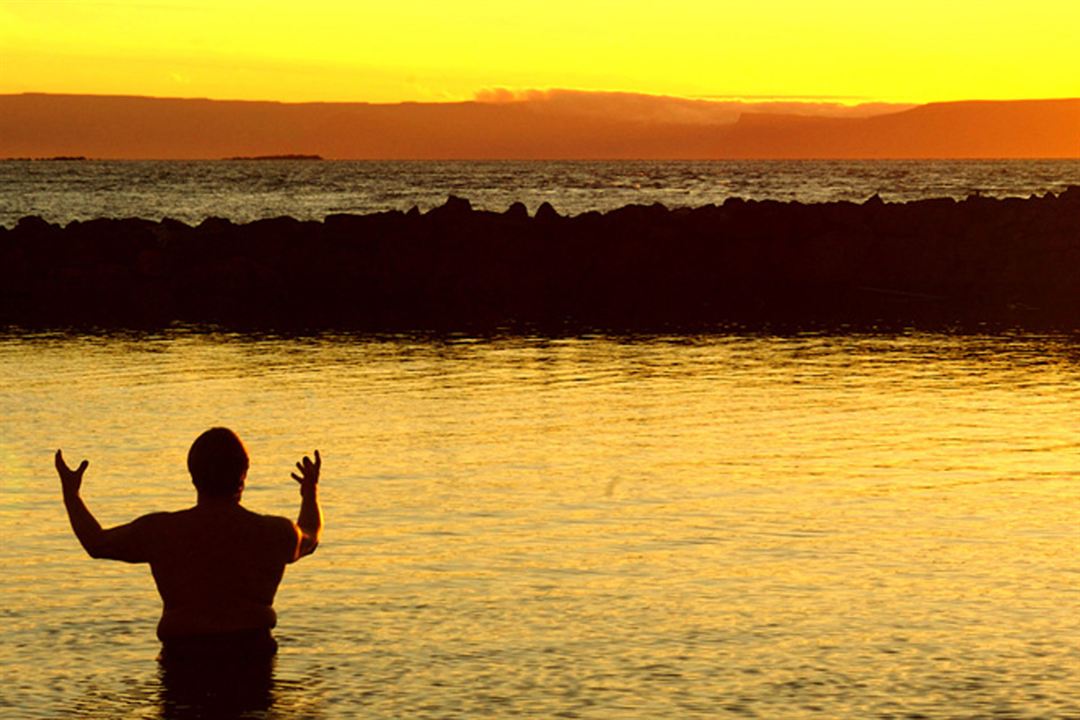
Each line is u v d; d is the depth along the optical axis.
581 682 6.58
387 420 14.13
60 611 7.71
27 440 12.98
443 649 7.08
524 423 13.96
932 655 6.97
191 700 6.32
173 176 159.88
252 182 130.62
